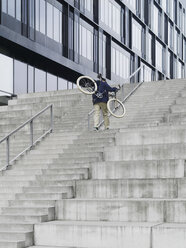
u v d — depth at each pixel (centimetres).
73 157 1220
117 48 4581
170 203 845
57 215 937
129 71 4909
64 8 3562
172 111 1686
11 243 820
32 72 3247
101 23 4191
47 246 844
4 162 1325
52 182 1044
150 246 767
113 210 887
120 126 1617
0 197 1052
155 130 1253
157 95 1962
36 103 2100
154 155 1109
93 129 1605
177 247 747
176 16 7012
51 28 3359
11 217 914
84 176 1073
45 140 1449
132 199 901
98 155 1186
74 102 2067
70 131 1570
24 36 2989
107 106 1466
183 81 2134
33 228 866
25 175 1139
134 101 1942
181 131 1219
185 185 913
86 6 3931
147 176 1012
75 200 921
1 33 2730
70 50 3600
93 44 4053
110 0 4425
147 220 859
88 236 818
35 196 998
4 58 2936
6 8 2817
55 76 3562
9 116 2011
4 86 2922
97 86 1470
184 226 768
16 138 1559
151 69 5712
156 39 5938
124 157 1145
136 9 5191
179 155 1083
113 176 1048
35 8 3141
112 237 798
